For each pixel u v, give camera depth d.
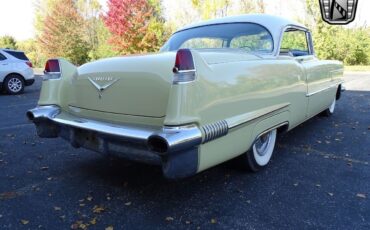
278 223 2.38
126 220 2.42
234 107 2.53
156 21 23.62
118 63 2.66
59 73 3.16
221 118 2.40
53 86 3.14
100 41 31.03
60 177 3.23
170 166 2.11
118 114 2.60
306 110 4.05
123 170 3.40
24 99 9.16
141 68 2.46
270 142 3.46
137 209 2.58
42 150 4.11
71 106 3.06
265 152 3.42
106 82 2.66
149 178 3.19
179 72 2.12
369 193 2.86
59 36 28.56
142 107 2.42
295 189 2.94
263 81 2.90
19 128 5.36
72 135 2.87
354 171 3.37
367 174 3.29
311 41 4.63
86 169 3.44
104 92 2.68
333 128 5.26
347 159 3.74
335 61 5.47
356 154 3.93
